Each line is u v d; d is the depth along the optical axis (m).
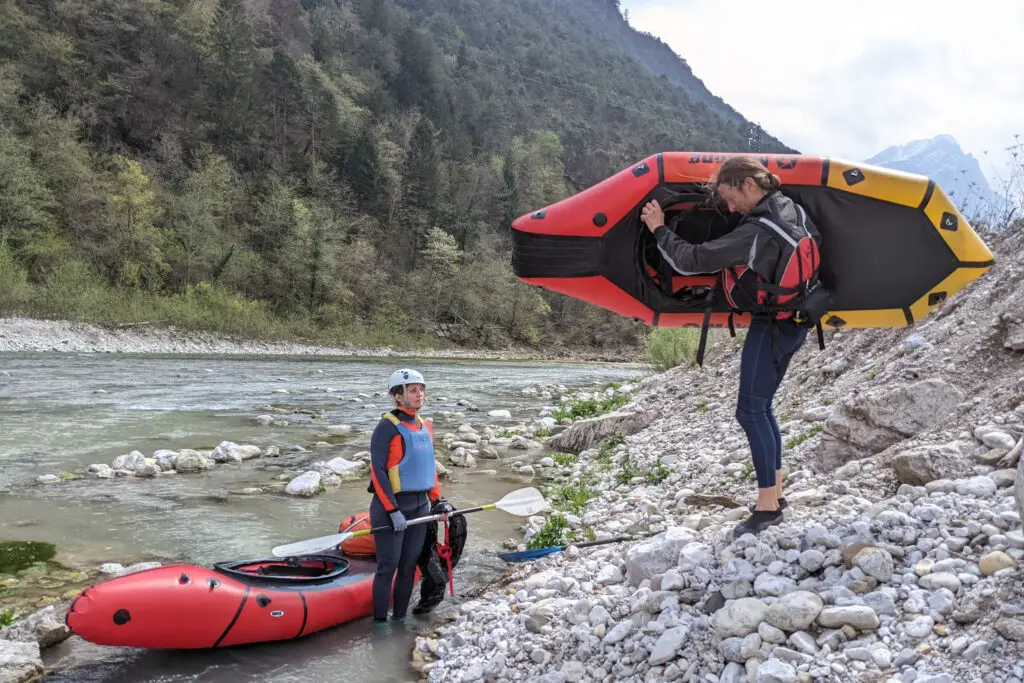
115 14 61.81
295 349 42.62
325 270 54.75
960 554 3.39
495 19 192.25
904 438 5.05
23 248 37.97
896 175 4.07
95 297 35.81
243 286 51.25
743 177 3.71
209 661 3.92
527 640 3.85
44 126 45.94
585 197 4.41
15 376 17.97
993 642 2.67
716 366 11.27
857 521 3.81
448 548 4.77
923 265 4.21
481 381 25.09
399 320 58.94
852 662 2.88
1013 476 3.92
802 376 8.43
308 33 104.38
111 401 14.43
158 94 62.06
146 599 3.75
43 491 7.44
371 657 4.03
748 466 6.09
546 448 10.50
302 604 4.23
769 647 3.09
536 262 4.54
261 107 70.50
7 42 53.16
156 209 47.38
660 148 161.00
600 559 4.75
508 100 140.75
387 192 71.94
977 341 5.67
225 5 76.06
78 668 3.79
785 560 3.63
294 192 60.41
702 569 3.75
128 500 7.16
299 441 10.83
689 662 3.18
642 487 6.75
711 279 4.38
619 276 4.51
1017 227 7.86
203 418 12.70
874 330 7.88
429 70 104.75
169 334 35.94
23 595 4.72
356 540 5.04
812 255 3.69
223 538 6.05
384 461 4.55
